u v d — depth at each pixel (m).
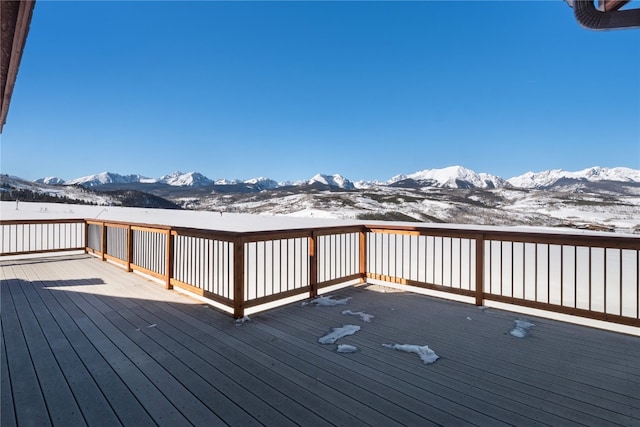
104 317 3.49
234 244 3.48
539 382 2.11
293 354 2.56
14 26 2.12
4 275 5.66
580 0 2.31
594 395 1.96
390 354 2.55
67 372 2.27
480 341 2.81
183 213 26.67
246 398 1.93
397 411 1.79
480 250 3.87
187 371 2.28
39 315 3.55
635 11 2.35
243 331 3.08
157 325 3.25
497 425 1.67
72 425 1.69
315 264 4.34
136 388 2.05
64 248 7.98
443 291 4.21
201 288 4.07
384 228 4.88
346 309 3.76
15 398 1.94
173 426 1.67
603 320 3.06
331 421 1.70
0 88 3.22
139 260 5.75
